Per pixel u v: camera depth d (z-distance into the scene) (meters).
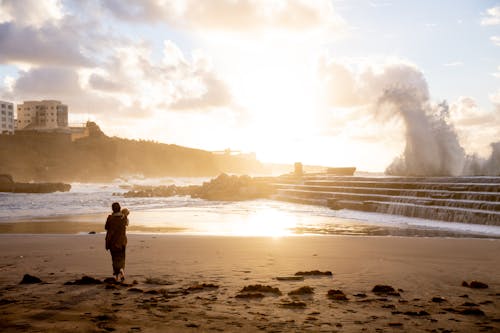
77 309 5.84
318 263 9.64
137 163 153.75
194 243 13.27
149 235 15.62
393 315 5.59
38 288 7.11
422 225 20.89
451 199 23.84
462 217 21.41
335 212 28.80
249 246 12.62
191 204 38.75
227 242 13.55
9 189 61.22
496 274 8.41
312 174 50.09
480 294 6.78
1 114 139.38
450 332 4.91
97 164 121.56
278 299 6.38
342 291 6.90
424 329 5.01
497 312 5.74
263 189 47.81
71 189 72.44
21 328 4.99
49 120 157.88
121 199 46.91
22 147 108.94
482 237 16.30
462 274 8.40
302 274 8.27
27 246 12.63
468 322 5.29
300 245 12.87
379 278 7.99
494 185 22.33
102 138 131.00
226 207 34.72
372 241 13.82
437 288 7.20
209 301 6.25
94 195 55.38
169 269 8.86
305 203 37.22
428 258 10.48
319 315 5.58
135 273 8.45
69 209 32.69
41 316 5.49
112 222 7.89
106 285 7.15
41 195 54.69
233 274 8.33
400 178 30.48
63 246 12.63
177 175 169.00
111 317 5.43
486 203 21.06
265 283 7.51
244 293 6.67
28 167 105.69
